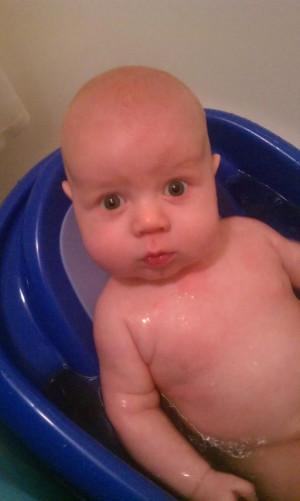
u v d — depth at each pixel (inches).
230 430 28.5
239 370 27.9
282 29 38.0
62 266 31.8
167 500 23.3
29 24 37.6
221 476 27.2
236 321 28.4
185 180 24.3
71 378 32.0
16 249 32.5
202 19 38.8
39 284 30.2
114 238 24.7
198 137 24.6
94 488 23.7
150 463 27.8
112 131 23.2
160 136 23.2
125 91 24.0
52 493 26.8
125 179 23.3
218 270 29.4
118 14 38.7
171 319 28.4
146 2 38.3
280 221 38.4
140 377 28.8
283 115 41.7
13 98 34.6
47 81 40.1
